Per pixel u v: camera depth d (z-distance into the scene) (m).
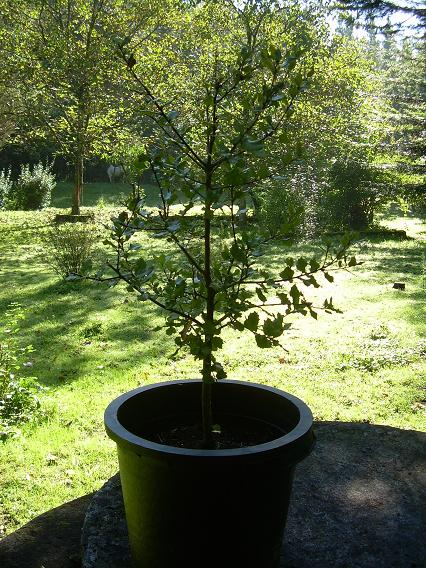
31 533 2.36
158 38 17.36
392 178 15.93
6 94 17.16
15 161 27.92
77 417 4.07
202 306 1.79
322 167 15.08
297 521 2.14
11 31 16.20
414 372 4.82
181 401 2.00
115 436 1.58
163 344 5.80
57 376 4.97
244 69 1.67
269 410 1.94
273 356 5.29
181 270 1.88
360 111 16.66
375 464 2.53
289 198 12.69
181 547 1.61
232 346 5.59
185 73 15.29
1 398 4.11
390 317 6.49
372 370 4.90
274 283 1.74
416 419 3.95
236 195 1.67
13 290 8.21
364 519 2.15
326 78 15.63
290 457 1.55
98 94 16.03
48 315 6.93
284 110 1.74
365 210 15.55
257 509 1.58
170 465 1.49
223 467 1.48
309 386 4.55
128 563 1.91
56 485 3.21
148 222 1.79
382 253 11.45
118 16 16.08
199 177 1.80
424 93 16.28
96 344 5.84
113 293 7.89
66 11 16.67
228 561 1.61
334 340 5.70
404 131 15.72
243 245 1.71
